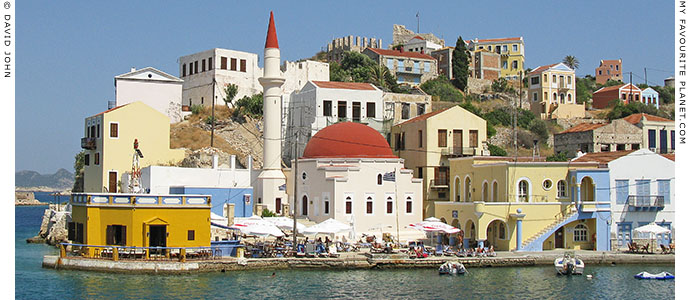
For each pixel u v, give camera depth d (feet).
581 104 511.40
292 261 212.43
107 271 195.93
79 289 173.68
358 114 341.62
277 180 289.53
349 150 276.00
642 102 528.63
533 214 244.01
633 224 250.16
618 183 249.34
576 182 247.09
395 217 275.18
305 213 280.92
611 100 532.73
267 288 181.78
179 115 374.84
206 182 287.48
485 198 262.67
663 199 250.37
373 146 279.28
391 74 496.23
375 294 177.37
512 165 247.29
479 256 225.97
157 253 204.44
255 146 369.50
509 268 220.84
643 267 224.53
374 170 272.31
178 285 181.37
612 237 247.91
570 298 175.32
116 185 295.69
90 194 205.77
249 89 409.69
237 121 380.58
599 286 190.29
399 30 652.07
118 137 297.12
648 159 251.19
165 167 277.44
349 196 266.98
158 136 306.55
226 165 320.09
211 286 181.57
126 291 172.24
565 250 244.22
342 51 575.79
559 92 503.20
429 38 623.77
